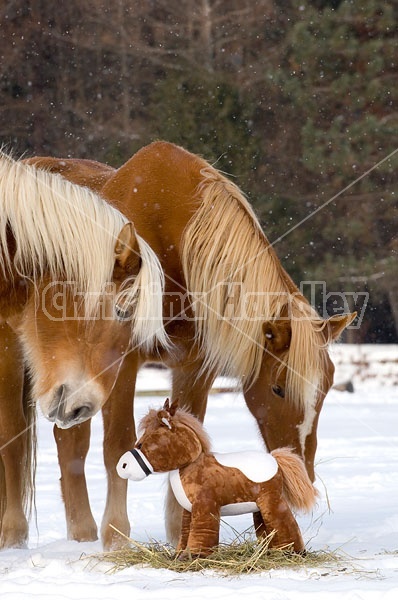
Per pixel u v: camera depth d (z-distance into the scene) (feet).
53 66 161.17
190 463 23.67
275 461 23.94
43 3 163.22
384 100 139.44
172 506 30.48
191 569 22.95
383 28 141.18
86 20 164.35
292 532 23.67
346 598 18.83
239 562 22.88
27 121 155.63
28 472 32.73
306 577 21.79
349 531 28.91
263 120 141.79
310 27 144.15
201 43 157.99
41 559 25.09
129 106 157.69
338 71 141.28
